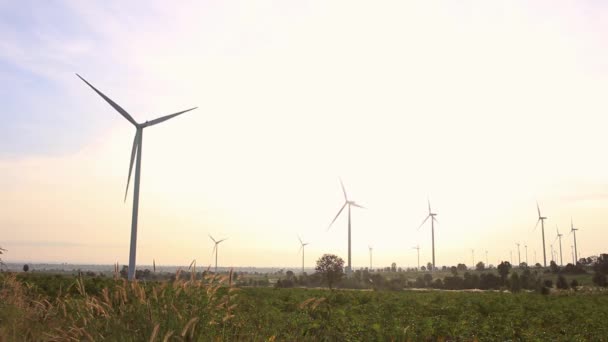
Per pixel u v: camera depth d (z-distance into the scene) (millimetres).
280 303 24938
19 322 11367
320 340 13266
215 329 9516
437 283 111938
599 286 106750
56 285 22891
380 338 14703
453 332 17516
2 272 17359
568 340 17719
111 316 9484
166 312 9180
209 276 10547
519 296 47500
